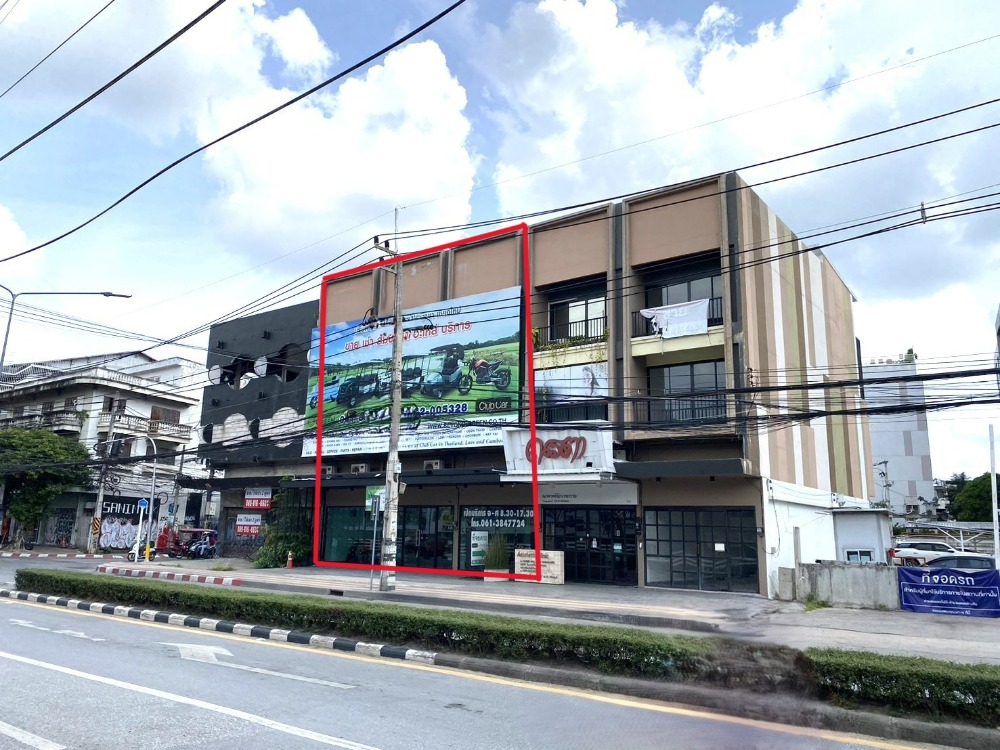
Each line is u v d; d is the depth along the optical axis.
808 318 25.41
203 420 34.28
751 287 20.56
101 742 5.61
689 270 21.44
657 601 17.42
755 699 6.93
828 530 24.64
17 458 34.78
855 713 6.52
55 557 34.12
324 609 11.20
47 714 6.36
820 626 13.58
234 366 33.78
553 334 24.08
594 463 20.12
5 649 9.57
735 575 19.59
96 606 14.40
